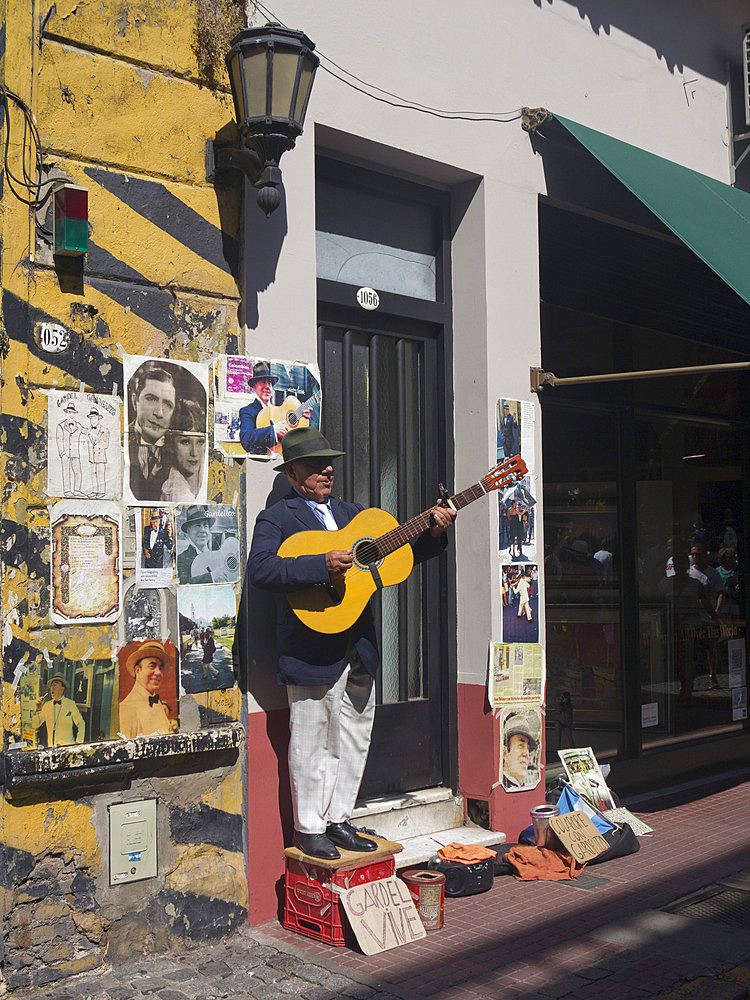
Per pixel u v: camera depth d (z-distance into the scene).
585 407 7.20
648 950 4.36
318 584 4.31
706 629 8.43
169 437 4.45
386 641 5.77
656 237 7.59
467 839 5.62
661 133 7.47
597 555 7.25
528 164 6.32
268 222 4.86
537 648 6.09
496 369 6.01
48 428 4.09
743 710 8.79
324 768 4.57
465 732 5.93
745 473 8.98
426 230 6.12
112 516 4.25
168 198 4.50
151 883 4.29
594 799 6.24
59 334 4.14
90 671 4.16
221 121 4.70
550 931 4.59
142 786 4.28
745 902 5.01
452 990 3.95
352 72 5.31
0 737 3.90
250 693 4.67
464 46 5.95
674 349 8.02
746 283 6.02
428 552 4.71
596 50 6.93
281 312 4.88
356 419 5.68
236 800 4.58
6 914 3.88
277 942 4.45
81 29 4.25
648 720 7.69
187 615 4.46
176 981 4.03
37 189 4.09
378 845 4.61
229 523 4.63
